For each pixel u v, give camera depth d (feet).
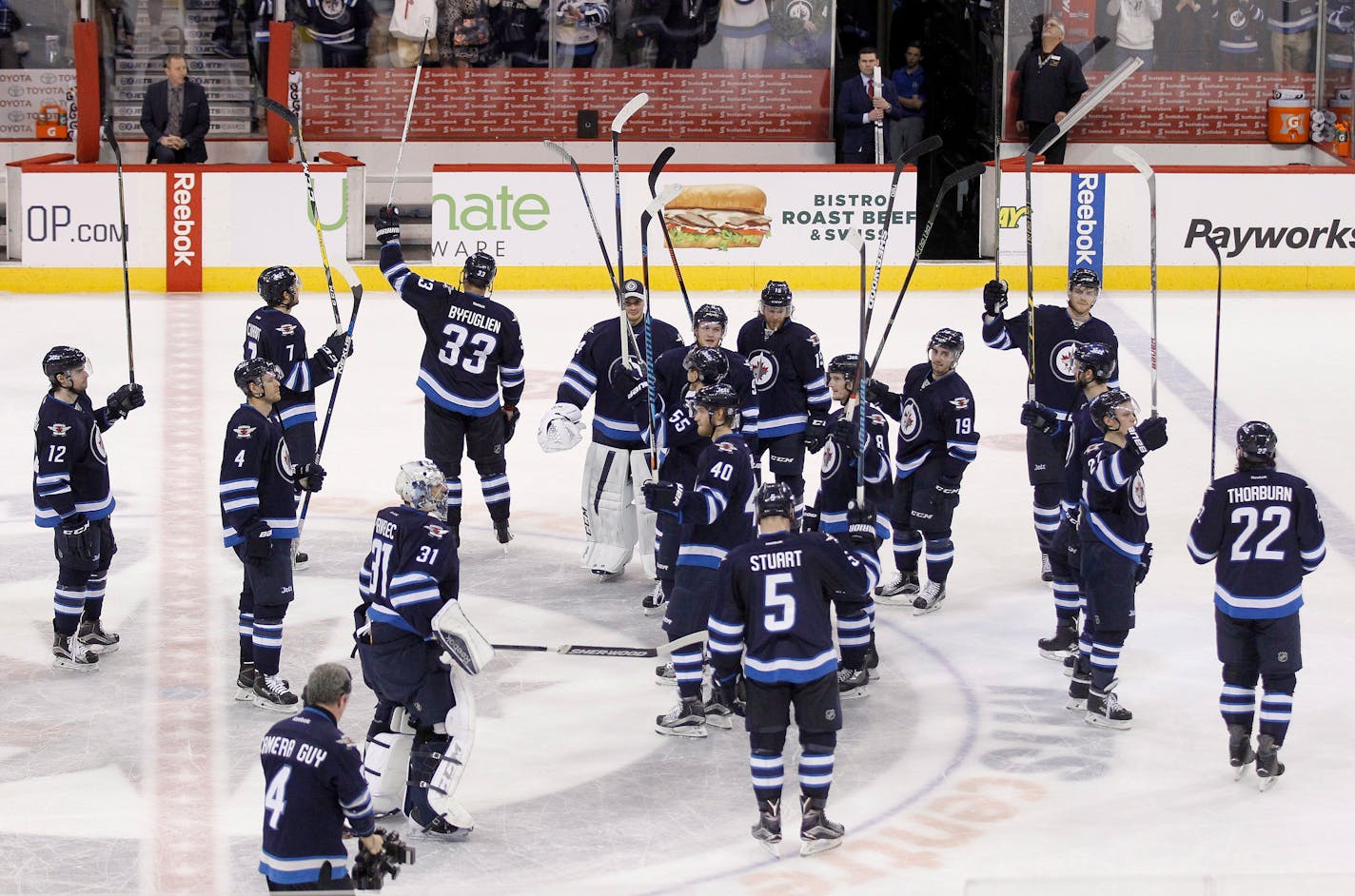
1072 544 122.42
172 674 122.01
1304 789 104.12
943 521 135.03
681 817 99.86
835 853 94.84
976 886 69.67
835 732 94.99
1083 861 93.76
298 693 117.60
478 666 93.09
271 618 114.01
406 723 98.84
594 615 135.54
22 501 163.73
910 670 124.77
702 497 106.73
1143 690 120.88
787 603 94.02
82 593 122.52
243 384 111.96
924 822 99.09
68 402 119.24
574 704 118.01
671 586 127.95
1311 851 94.94
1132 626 113.19
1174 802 101.96
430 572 94.79
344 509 161.58
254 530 111.24
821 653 94.17
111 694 118.21
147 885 90.17
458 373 147.13
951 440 132.57
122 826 97.86
